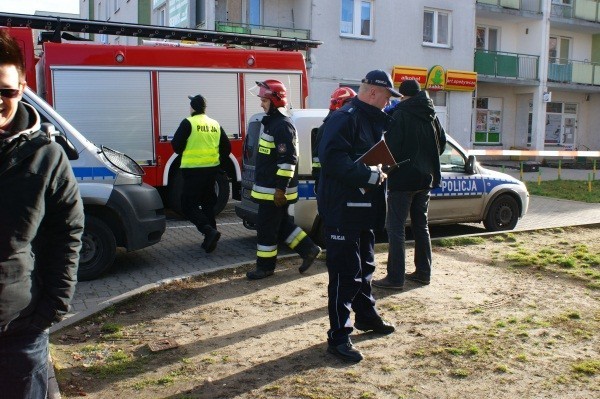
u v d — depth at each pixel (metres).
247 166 8.27
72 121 9.90
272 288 6.07
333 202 4.25
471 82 24.69
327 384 3.90
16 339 2.32
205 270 6.54
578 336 4.72
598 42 31.55
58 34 10.70
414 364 4.20
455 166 8.80
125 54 10.19
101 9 36.00
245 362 4.27
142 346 4.59
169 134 10.52
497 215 9.15
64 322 4.99
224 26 20.31
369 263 4.63
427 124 5.76
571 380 3.96
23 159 2.20
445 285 6.14
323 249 7.66
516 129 29.67
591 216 11.34
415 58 23.64
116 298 5.57
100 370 4.14
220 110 10.90
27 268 2.24
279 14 21.88
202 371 4.12
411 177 5.71
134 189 6.66
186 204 7.70
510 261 7.12
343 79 22.14
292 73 11.45
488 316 5.18
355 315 4.77
